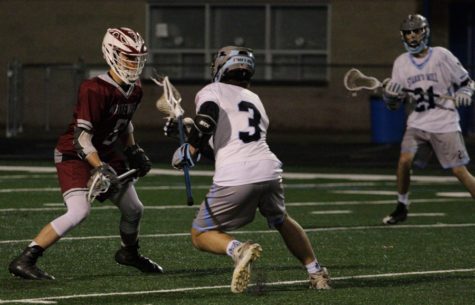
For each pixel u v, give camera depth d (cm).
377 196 3528
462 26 6425
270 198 1809
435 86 2772
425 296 1834
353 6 6438
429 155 2845
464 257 2291
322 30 6494
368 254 2328
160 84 1920
